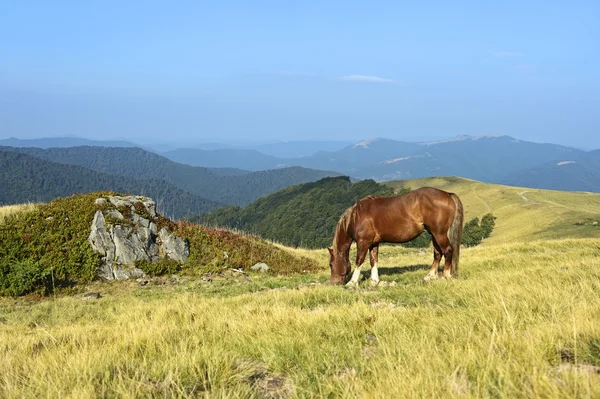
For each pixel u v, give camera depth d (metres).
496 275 11.19
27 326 10.48
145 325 7.70
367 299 9.52
